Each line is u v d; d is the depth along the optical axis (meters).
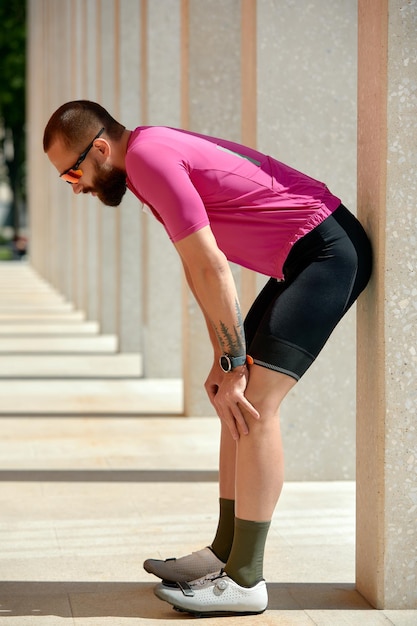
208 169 4.73
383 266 4.94
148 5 12.66
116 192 4.95
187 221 4.57
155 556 5.96
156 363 13.47
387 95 4.91
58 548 6.13
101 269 19.05
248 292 8.05
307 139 7.73
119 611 5.05
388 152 4.92
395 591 5.06
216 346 5.17
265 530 4.92
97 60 18.17
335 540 6.29
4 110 58.50
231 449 5.21
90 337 18.95
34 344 17.70
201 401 10.70
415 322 4.98
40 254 42.03
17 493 7.50
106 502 7.23
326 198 4.90
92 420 10.55
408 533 5.05
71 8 26.16
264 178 4.81
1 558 5.93
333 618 4.94
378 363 5.00
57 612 5.04
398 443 5.02
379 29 4.93
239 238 4.84
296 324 4.76
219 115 10.24
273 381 4.77
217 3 10.17
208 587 4.95
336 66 7.71
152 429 10.06
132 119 15.17
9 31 56.59
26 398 11.99
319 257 4.82
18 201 64.81
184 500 7.29
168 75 12.72
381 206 4.93
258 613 4.99
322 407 7.83
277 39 7.67
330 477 7.88
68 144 4.82
